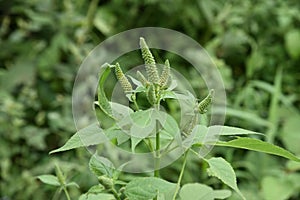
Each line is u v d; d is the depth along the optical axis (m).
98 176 1.14
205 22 3.13
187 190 1.23
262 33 3.03
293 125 2.35
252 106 2.52
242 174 2.15
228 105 2.45
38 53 2.77
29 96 2.66
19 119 2.50
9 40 2.86
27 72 2.66
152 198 1.09
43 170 2.23
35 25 2.70
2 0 2.96
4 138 2.46
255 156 2.21
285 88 2.85
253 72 2.86
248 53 3.02
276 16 3.02
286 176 2.00
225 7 3.06
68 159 2.23
